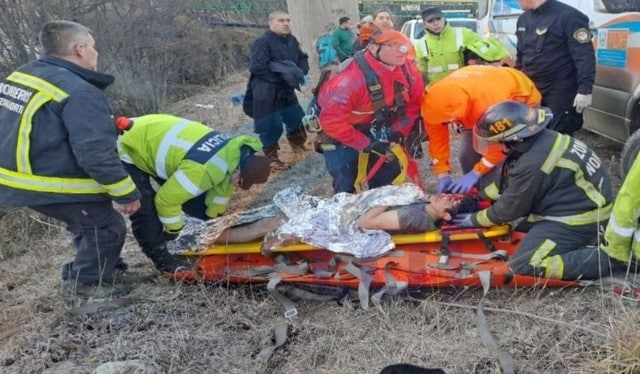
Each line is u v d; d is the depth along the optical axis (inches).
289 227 135.9
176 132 131.0
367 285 123.4
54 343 116.1
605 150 218.4
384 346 111.0
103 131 115.2
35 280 155.3
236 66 356.2
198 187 128.6
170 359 111.2
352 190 149.9
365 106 138.8
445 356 105.1
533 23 166.9
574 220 119.9
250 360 111.2
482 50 188.7
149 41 317.4
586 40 158.7
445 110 135.3
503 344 107.2
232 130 173.5
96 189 122.2
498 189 128.8
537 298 119.5
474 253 132.3
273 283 127.9
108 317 125.3
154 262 142.2
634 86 170.6
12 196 120.1
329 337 115.1
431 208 134.0
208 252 139.3
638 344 95.6
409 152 155.1
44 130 115.6
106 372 105.0
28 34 261.3
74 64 118.6
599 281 118.8
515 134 116.1
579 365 99.3
